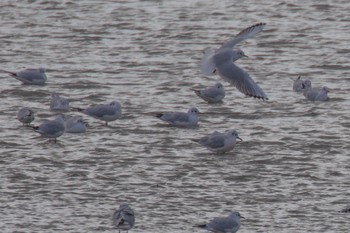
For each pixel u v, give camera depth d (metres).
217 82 39.66
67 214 24.52
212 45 47.00
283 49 46.06
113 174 27.78
